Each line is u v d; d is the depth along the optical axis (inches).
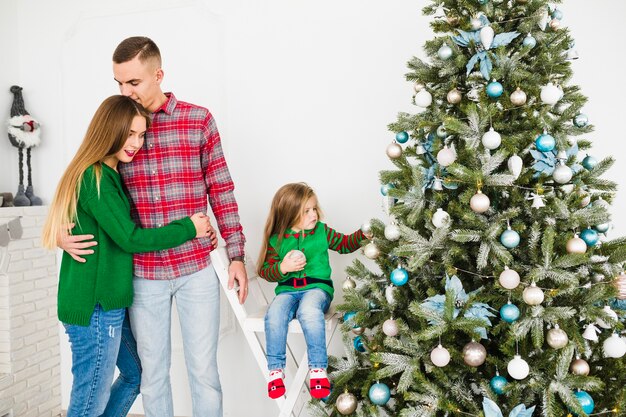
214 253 71.0
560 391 50.8
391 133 90.0
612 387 56.1
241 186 96.3
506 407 54.1
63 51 104.3
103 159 63.9
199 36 97.3
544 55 57.1
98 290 61.9
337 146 92.3
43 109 106.0
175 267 67.9
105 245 63.4
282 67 94.1
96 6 102.2
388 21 89.6
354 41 91.1
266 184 95.3
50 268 104.8
